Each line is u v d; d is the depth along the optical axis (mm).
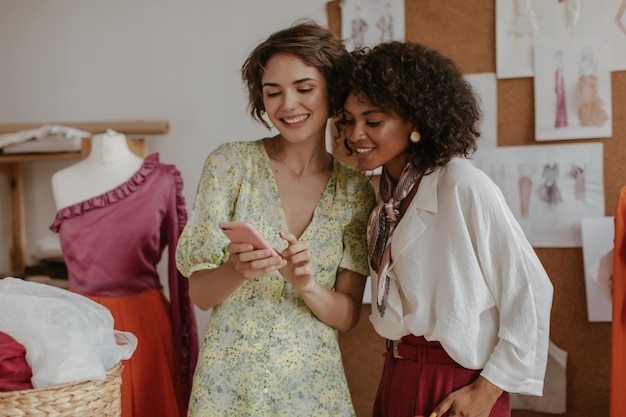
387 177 1694
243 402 1614
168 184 2348
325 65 1665
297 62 1642
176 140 2918
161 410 2244
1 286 1587
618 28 2535
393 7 2695
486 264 1501
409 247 1562
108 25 2965
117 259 2246
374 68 1549
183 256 1680
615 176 2570
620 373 2074
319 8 2775
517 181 2633
